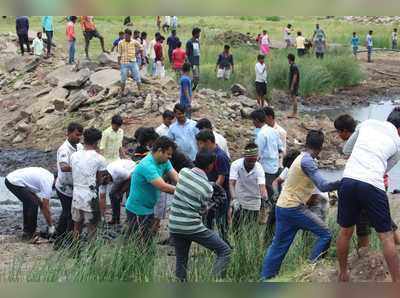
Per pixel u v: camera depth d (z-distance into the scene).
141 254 9.45
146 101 21.89
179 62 24.62
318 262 9.14
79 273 8.96
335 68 32.84
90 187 11.09
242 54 34.88
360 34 47.56
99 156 11.16
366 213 7.99
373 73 36.44
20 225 13.83
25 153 20.81
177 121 13.26
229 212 11.00
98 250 9.38
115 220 13.10
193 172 9.12
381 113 28.62
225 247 9.19
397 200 14.32
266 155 12.48
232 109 22.69
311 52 37.31
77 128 11.55
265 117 12.74
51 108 22.92
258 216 10.97
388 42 44.97
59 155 11.56
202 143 10.67
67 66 25.77
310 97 30.14
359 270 8.59
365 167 7.93
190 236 9.08
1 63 28.09
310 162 9.07
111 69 24.45
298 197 9.27
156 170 9.85
